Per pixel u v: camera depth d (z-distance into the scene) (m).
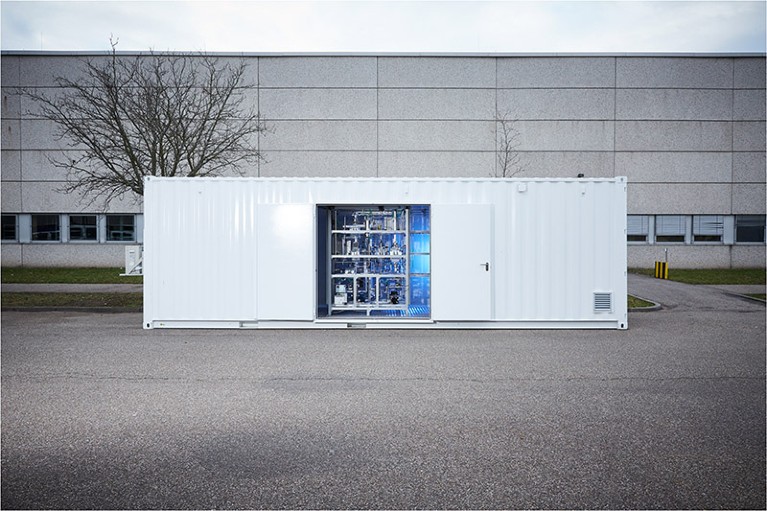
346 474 4.81
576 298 12.62
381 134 29.89
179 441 5.60
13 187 30.05
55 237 30.25
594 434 5.78
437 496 4.42
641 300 17.70
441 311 12.51
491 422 6.17
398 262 13.76
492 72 29.95
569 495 4.44
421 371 8.66
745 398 7.11
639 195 30.23
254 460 5.12
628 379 8.12
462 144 29.92
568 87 30.05
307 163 29.91
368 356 9.80
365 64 29.92
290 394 7.32
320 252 14.01
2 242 30.17
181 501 4.34
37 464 5.04
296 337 11.75
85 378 8.19
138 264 24.41
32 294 18.80
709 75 30.23
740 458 5.16
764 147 30.34
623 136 30.12
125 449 5.39
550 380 8.08
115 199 30.06
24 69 29.75
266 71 29.88
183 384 7.85
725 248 30.44
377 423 6.14
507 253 12.59
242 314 12.70
